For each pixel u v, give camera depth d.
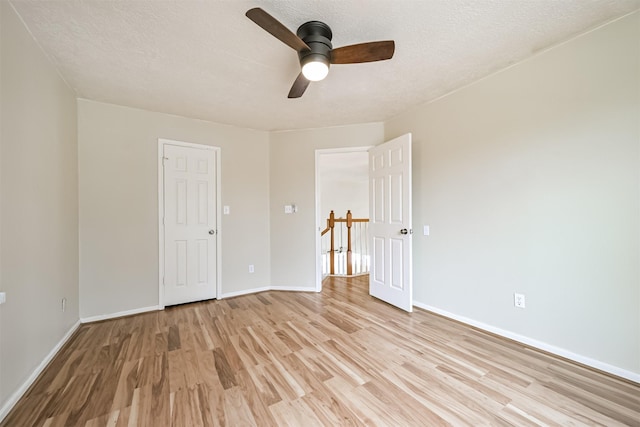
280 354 2.08
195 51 1.99
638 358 1.67
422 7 1.58
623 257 1.72
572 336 1.94
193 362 1.97
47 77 2.02
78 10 1.58
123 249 2.92
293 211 3.85
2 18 1.48
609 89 1.75
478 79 2.46
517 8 1.60
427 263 3.01
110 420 1.41
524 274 2.19
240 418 1.43
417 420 1.41
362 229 6.41
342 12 1.62
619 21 1.70
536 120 2.10
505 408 1.49
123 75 2.31
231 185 3.62
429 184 2.96
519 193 2.21
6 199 1.51
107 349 2.17
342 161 5.56
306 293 3.73
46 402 1.55
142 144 3.03
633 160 1.67
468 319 2.60
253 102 2.89
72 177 2.54
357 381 1.74
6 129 1.51
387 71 2.31
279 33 1.48
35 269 1.82
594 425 1.37
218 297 3.48
